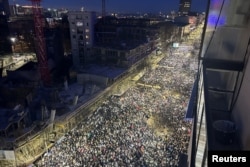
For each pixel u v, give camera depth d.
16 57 93.81
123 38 91.44
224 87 7.48
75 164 31.61
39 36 54.34
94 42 76.00
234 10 6.95
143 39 89.44
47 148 35.03
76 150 34.59
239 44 6.98
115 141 37.03
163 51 110.88
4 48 88.25
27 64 66.50
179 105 50.19
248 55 6.19
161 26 113.50
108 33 85.88
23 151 32.50
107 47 69.69
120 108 49.12
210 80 7.62
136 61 72.94
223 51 7.44
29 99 44.41
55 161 32.34
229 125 5.63
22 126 35.16
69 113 40.97
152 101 53.06
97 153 33.91
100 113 46.69
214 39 7.52
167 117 45.22
